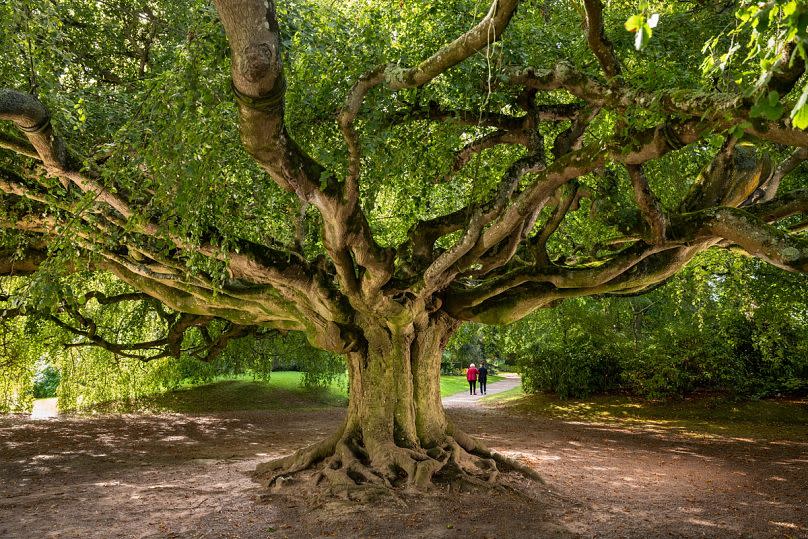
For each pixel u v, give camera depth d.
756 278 12.87
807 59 2.13
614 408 17.94
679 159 7.95
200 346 17.30
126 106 7.40
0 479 8.94
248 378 26.31
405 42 6.96
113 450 11.83
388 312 8.03
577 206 8.09
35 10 5.78
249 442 13.00
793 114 2.04
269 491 7.66
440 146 7.12
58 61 6.50
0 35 5.43
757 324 14.05
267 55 3.51
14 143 5.62
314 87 6.30
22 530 6.19
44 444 12.64
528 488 7.63
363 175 6.69
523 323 19.53
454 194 9.59
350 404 8.82
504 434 13.86
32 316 13.61
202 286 8.38
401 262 8.32
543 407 19.08
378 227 10.48
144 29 9.24
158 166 4.63
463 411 19.30
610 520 6.45
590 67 7.19
